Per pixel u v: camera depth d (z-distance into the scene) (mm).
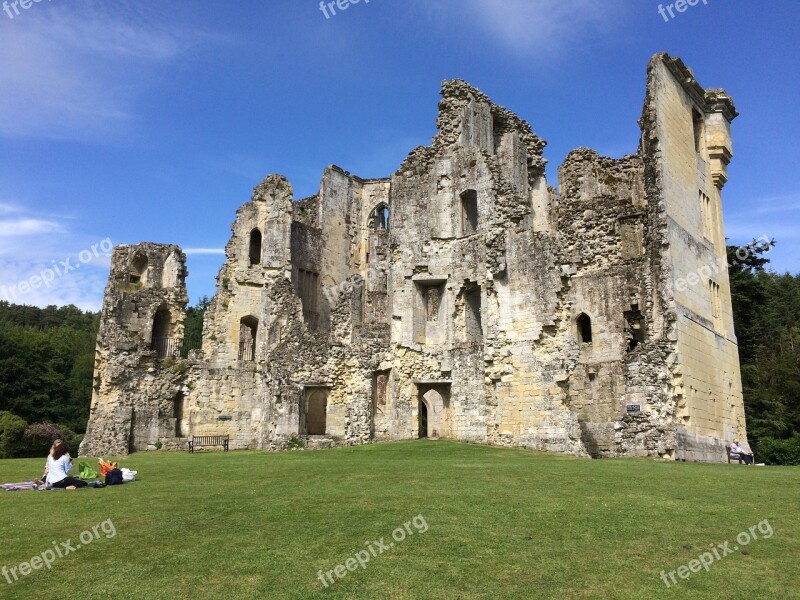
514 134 50562
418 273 45906
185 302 49844
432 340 45719
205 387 47188
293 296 48312
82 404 78562
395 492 17312
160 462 28500
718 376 44156
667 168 41562
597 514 14859
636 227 48875
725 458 41750
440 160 47125
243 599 9977
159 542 12641
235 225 54281
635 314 45188
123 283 49500
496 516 14609
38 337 76250
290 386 40375
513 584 10648
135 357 45250
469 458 29688
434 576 10945
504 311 40312
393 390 43312
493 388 39812
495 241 41156
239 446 47281
